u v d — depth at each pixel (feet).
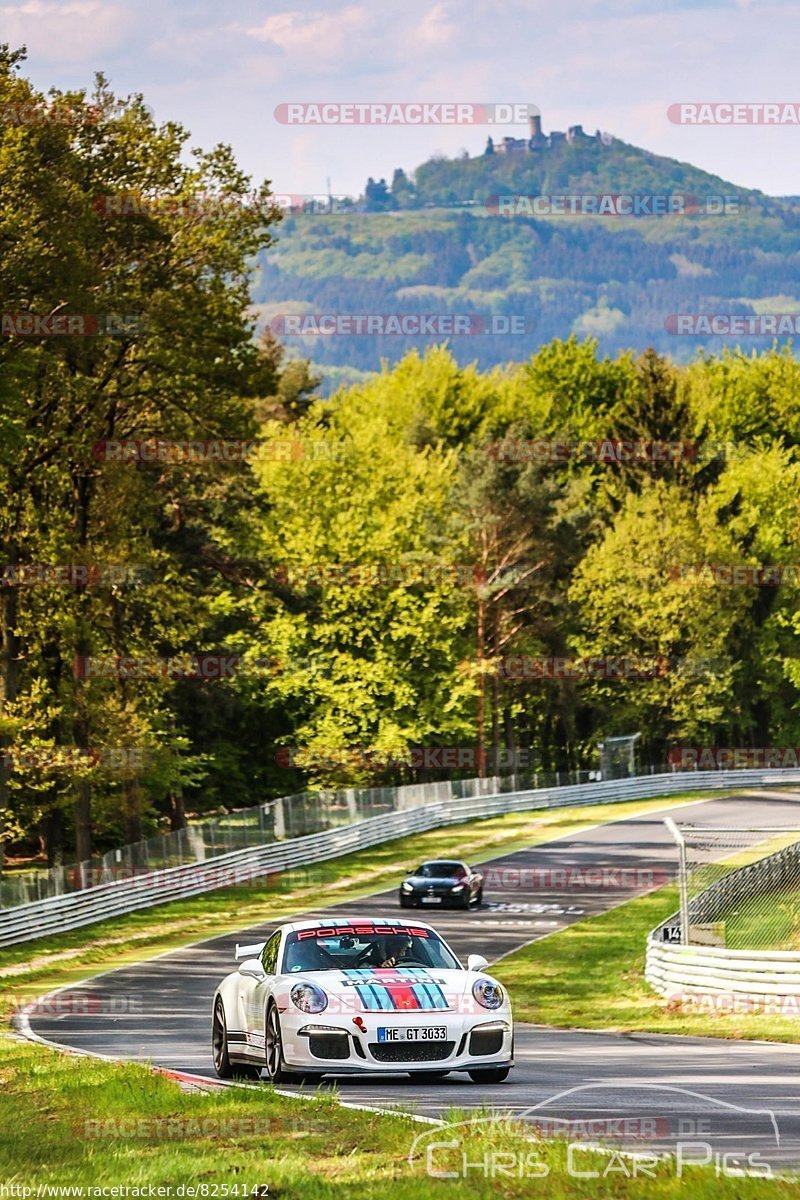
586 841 600.80
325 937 148.36
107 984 312.71
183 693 646.33
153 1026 233.76
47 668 514.27
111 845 655.35
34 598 467.52
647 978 284.61
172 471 511.81
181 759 609.01
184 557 603.26
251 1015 144.66
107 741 479.82
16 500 462.60
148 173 439.63
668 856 545.85
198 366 447.01
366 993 136.26
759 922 307.58
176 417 475.31
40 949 385.50
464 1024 135.85
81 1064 155.43
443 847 600.39
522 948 362.74
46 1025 238.89
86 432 448.65
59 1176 89.61
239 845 519.60
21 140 390.01
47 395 436.35
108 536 467.93
